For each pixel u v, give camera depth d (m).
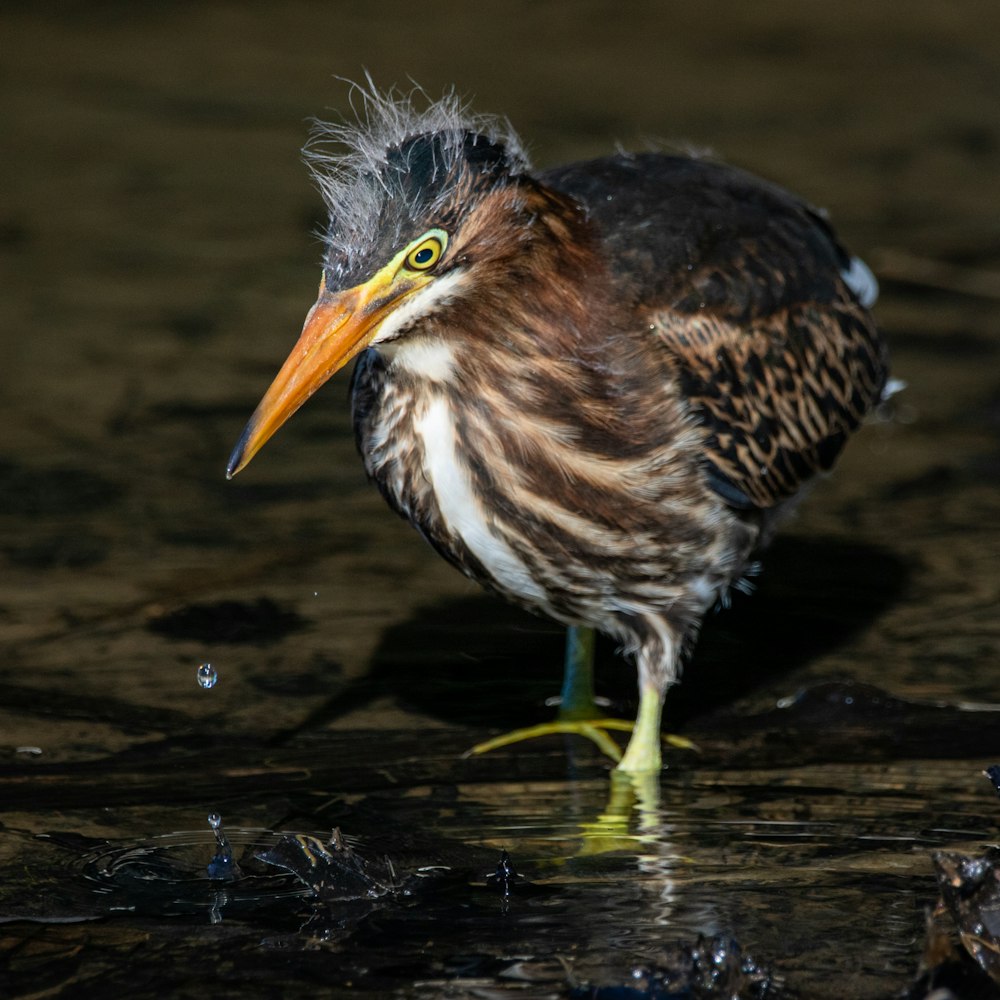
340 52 28.86
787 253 11.98
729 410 11.12
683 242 11.21
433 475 10.48
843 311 12.49
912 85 27.11
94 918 9.00
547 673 12.36
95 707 11.58
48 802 10.31
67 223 21.34
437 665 12.38
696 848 9.81
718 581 11.03
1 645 12.36
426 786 10.66
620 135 24.33
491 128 11.17
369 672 12.23
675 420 10.55
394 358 10.22
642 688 11.01
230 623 12.82
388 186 9.62
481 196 9.74
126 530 14.16
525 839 9.95
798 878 9.42
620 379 10.41
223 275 19.77
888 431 16.33
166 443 15.73
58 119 25.42
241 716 11.55
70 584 13.29
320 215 21.73
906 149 24.16
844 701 11.76
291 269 19.98
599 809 10.37
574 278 10.28
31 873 9.47
